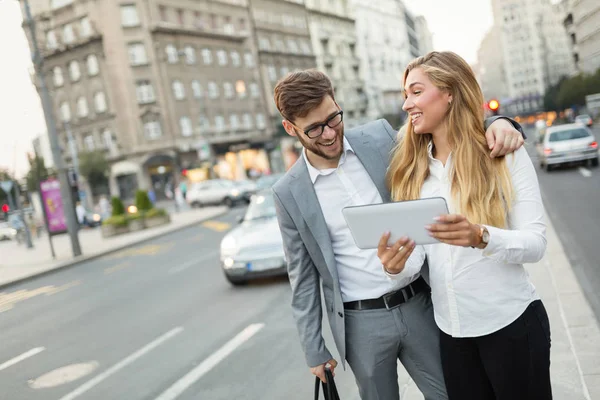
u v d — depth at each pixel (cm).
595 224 791
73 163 4003
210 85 4400
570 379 293
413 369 215
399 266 166
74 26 3997
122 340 596
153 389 429
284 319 575
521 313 169
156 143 3994
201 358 489
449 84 171
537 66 12556
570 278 489
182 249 1418
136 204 2448
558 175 1563
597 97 2214
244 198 2962
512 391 170
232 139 4488
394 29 8031
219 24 4566
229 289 775
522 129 170
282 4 5319
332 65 6022
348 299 211
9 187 2195
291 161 5119
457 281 174
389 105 7225
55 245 2189
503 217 166
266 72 5022
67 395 451
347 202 208
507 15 13488
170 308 717
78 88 4069
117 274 1159
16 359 598
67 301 927
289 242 218
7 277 1351
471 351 179
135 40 3938
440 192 181
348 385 382
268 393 387
